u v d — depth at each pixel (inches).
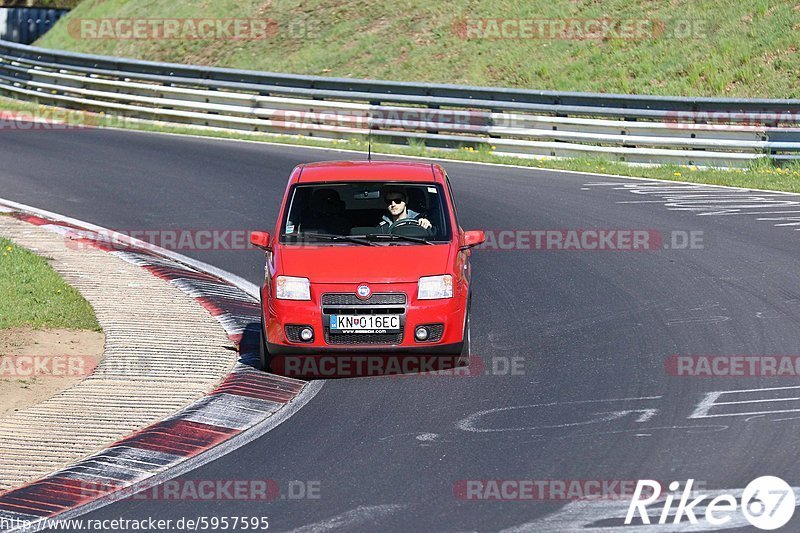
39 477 1008.2
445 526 863.7
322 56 4254.4
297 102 3363.7
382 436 1091.3
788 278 1707.7
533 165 2910.9
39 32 6023.6
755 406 1144.8
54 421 1156.5
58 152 3068.4
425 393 1232.8
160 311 1609.3
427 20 4328.3
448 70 3973.9
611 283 1728.6
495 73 3897.6
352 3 4598.9
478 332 1494.8
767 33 3668.8
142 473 1013.8
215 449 1075.3
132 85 3688.5
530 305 1622.8
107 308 1615.4
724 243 1972.2
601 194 2480.3
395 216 1401.3
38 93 3991.1
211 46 4566.9
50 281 1727.4
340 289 1280.8
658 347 1382.9
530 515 880.3
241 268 1911.9
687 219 2190.0
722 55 3639.3
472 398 1208.2
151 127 3550.7
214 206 2381.9
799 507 881.5
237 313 1624.0
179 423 1146.7
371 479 973.8
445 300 1285.7
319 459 1032.2
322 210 1401.3
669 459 998.4
